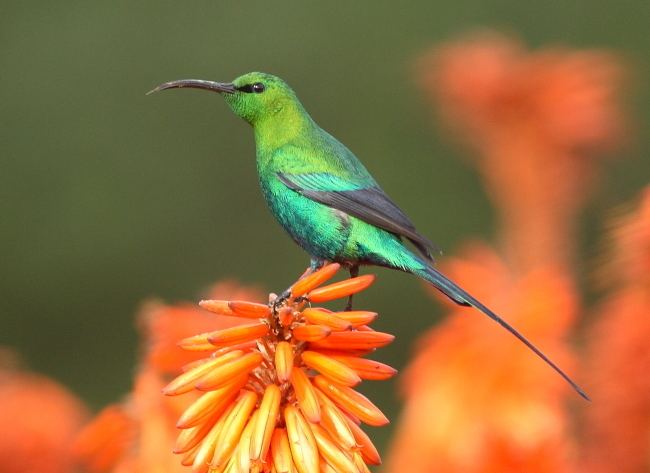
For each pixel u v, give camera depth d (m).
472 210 31.59
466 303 9.31
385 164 32.00
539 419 8.99
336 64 32.88
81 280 30.92
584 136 11.45
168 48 33.06
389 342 6.98
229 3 33.09
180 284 31.11
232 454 6.72
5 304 31.11
